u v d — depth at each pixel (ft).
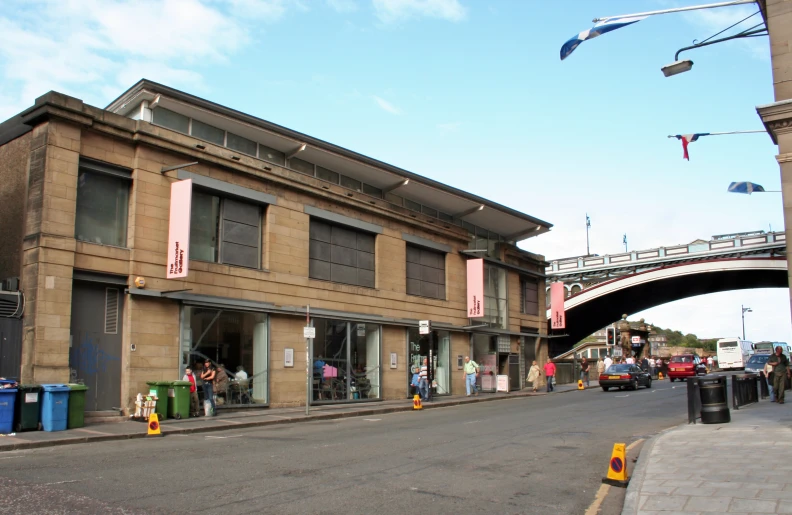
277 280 74.49
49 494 26.66
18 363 52.85
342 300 83.41
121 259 59.47
